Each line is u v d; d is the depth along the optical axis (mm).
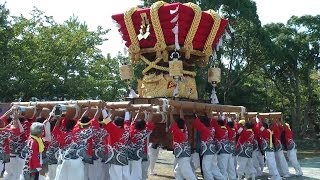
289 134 12945
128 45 10883
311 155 24078
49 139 8375
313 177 12508
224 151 10164
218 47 11273
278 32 32406
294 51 31969
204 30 10547
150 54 10758
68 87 23469
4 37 21141
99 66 27781
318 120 39750
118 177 8211
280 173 12438
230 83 28750
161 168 14117
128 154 8641
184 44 10188
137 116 8727
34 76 21719
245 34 27375
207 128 9734
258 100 31969
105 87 27531
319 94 37562
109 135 8234
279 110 39625
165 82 10305
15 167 9227
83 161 7738
